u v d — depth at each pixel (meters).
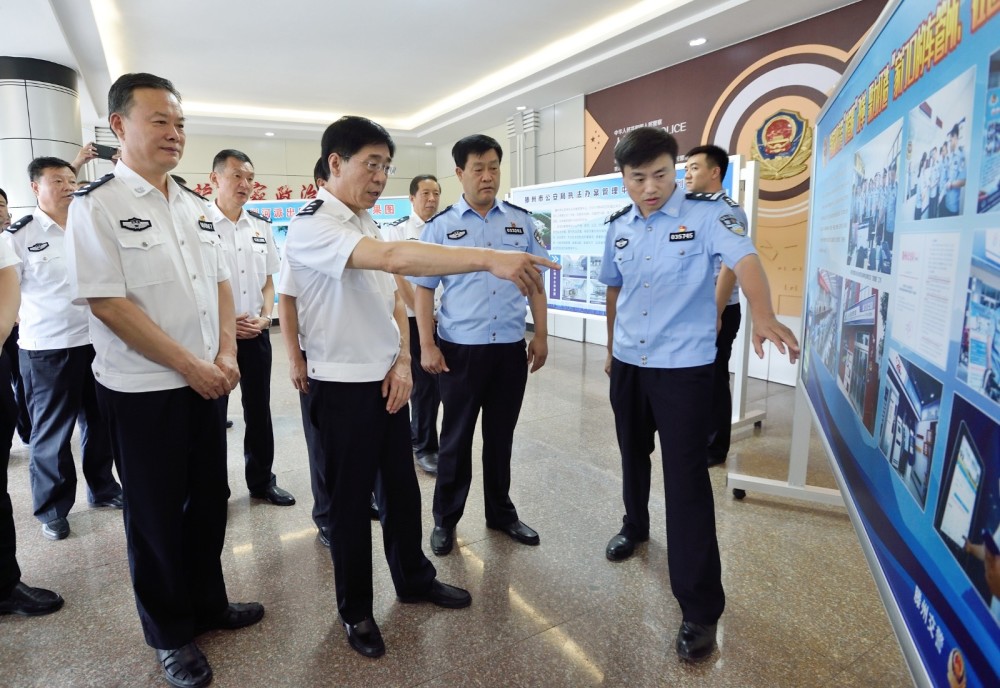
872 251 1.27
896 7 1.11
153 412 1.44
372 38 5.44
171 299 1.47
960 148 0.79
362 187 1.53
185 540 1.64
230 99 7.51
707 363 1.60
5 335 1.73
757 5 4.29
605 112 6.37
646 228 1.71
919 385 0.94
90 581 2.00
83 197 1.36
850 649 1.62
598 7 4.84
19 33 4.47
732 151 5.12
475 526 2.36
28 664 1.61
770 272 4.89
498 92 6.73
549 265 1.28
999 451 0.65
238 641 1.69
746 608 1.81
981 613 0.70
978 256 0.72
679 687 1.49
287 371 5.38
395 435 1.71
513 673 1.54
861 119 1.39
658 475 2.82
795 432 2.46
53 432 2.32
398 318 1.82
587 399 4.25
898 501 1.03
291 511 2.51
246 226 2.72
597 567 2.04
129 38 5.32
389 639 1.68
